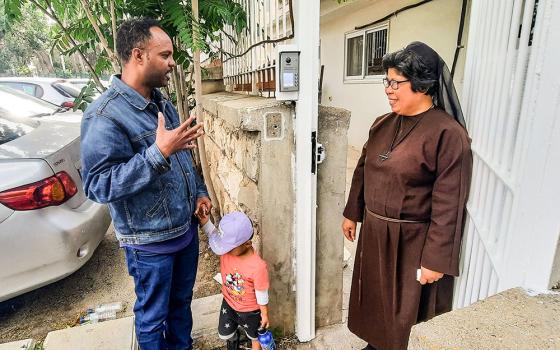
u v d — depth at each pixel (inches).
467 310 30.9
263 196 66.5
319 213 72.2
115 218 54.8
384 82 52.6
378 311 62.6
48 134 98.4
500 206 39.5
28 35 622.2
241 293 64.0
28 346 71.2
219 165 110.0
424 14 164.7
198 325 79.1
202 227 68.2
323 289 77.7
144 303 58.9
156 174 46.9
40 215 79.6
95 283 103.3
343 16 247.0
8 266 76.4
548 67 28.5
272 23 74.6
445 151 48.2
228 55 123.4
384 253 57.4
